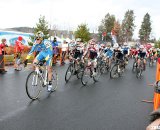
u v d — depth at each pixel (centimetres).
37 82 694
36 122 497
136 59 1427
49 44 722
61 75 1207
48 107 611
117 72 1245
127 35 9050
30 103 640
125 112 598
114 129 474
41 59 719
